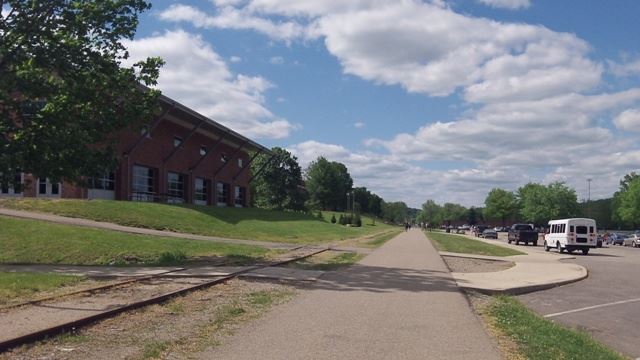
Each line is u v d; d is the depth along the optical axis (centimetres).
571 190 12800
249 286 1549
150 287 1433
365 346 862
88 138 2188
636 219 10181
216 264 2138
